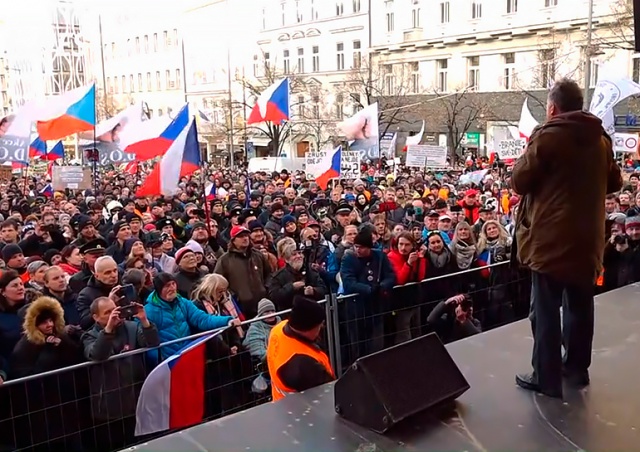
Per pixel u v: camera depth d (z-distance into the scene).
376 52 43.28
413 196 15.20
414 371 2.94
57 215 12.20
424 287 6.35
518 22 35.66
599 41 29.02
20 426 4.31
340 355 5.75
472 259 7.57
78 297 5.80
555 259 2.85
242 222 10.56
